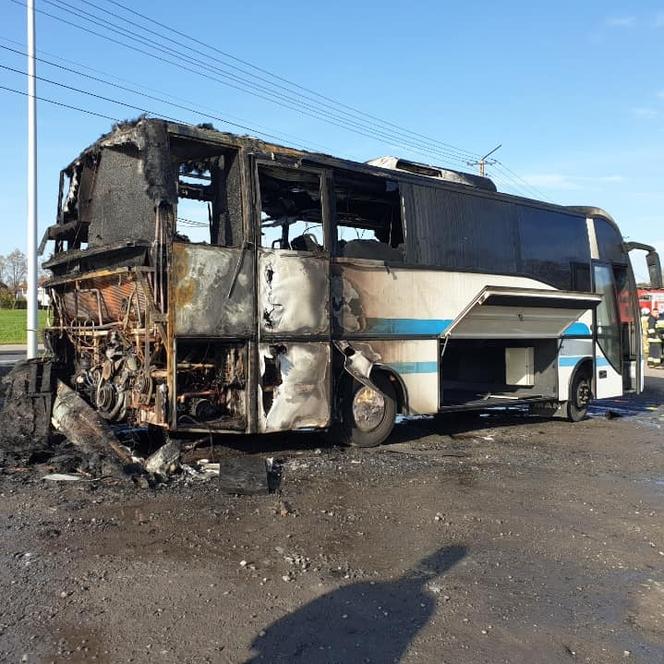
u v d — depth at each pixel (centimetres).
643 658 365
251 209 773
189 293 715
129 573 446
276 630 379
